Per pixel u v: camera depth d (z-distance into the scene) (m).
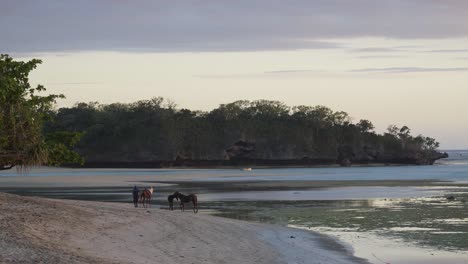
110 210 34.88
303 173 145.62
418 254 26.61
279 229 34.06
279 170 179.88
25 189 75.19
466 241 30.30
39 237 22.50
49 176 121.31
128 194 65.94
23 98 35.03
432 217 41.19
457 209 46.78
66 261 18.06
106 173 143.38
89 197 61.41
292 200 56.97
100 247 23.19
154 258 22.48
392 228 35.53
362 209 47.31
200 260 23.08
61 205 32.69
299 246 28.30
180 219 34.22
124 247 24.09
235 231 31.75
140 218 32.78
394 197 59.94
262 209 48.16
